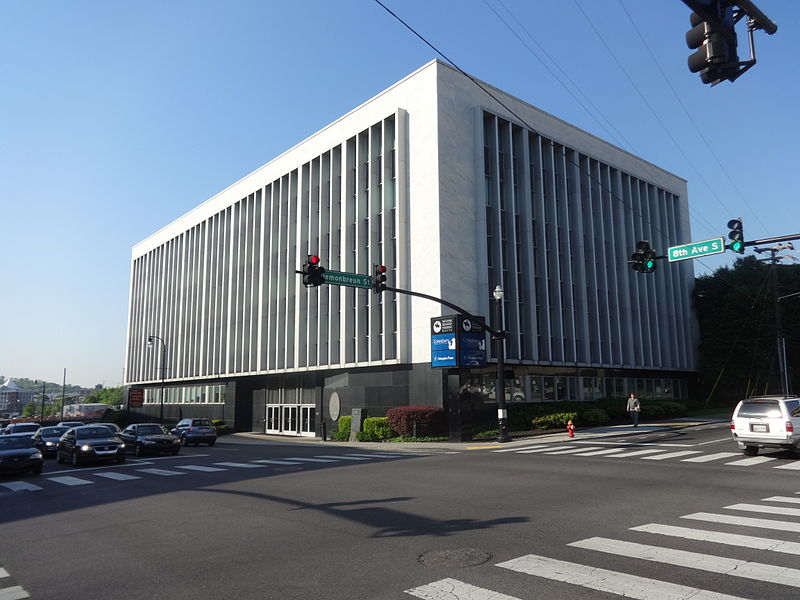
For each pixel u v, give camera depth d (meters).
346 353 35.16
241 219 49.94
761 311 46.53
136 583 6.23
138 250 72.19
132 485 14.93
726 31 6.18
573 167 39.81
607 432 28.72
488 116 34.81
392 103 34.44
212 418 53.75
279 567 6.57
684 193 51.56
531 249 35.31
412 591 5.54
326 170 39.62
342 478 14.40
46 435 28.55
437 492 11.53
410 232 32.44
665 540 7.20
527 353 33.97
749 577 5.68
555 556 6.59
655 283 46.53
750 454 17.44
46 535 9.07
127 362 72.31
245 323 47.41
